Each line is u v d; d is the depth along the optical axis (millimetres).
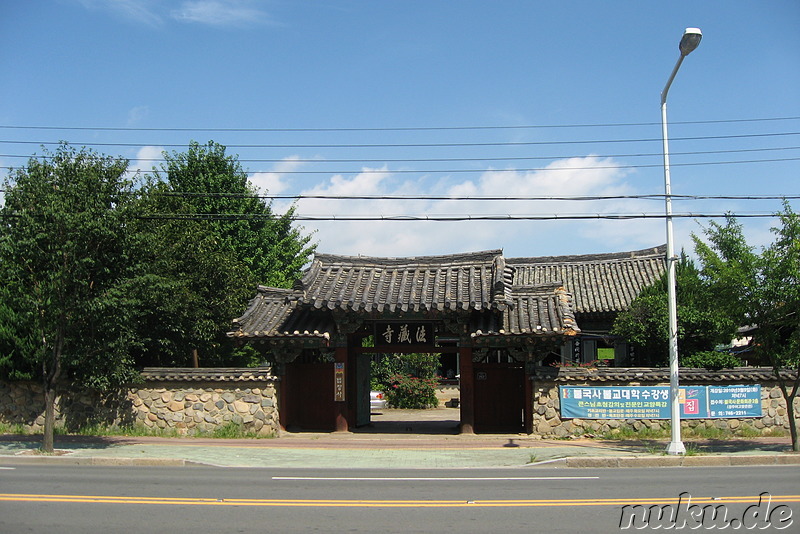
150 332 21812
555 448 17672
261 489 11742
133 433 19828
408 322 20219
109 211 16172
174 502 10469
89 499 10680
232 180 32594
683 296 22594
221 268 23953
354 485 12219
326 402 21031
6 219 16156
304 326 19984
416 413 32375
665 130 16922
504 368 20672
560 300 19922
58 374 16656
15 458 15805
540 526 8969
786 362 17219
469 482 12594
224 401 19891
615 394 19234
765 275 16719
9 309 19641
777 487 11867
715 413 19250
